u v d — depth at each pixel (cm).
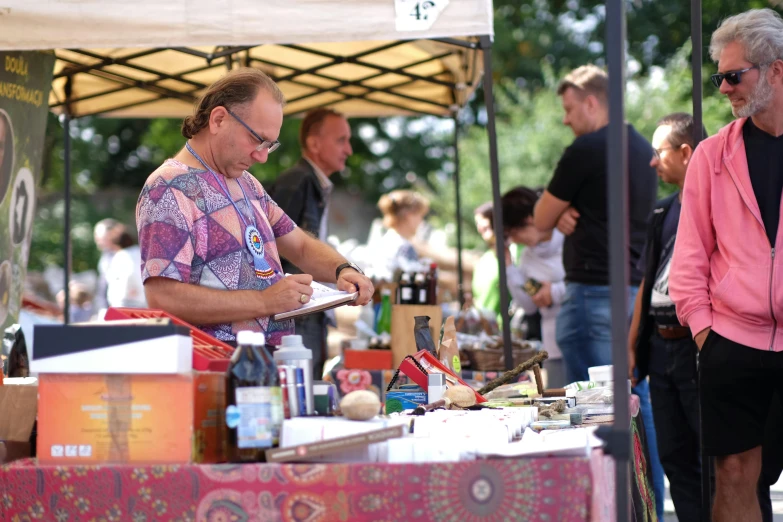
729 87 364
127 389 237
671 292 382
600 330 572
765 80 359
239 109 316
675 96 1594
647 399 557
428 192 2062
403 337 570
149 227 304
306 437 238
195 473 231
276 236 372
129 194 2548
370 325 739
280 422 244
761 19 362
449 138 2502
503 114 2208
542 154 1881
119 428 237
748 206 362
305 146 638
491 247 797
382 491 226
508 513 224
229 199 321
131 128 2645
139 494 232
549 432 288
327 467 228
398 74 691
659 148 493
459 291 792
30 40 408
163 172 312
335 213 2497
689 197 381
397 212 775
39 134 524
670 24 2177
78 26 406
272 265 336
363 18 407
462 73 707
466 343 596
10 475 236
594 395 387
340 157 642
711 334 367
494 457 230
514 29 2320
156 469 232
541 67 2183
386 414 329
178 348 235
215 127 317
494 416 292
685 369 478
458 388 333
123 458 236
